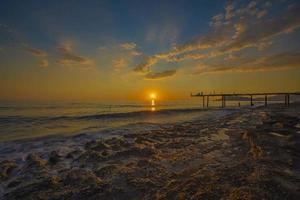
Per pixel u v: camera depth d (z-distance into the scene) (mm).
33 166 6859
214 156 7289
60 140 12094
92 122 23688
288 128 11594
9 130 17719
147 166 6273
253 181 4199
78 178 5410
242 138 10047
